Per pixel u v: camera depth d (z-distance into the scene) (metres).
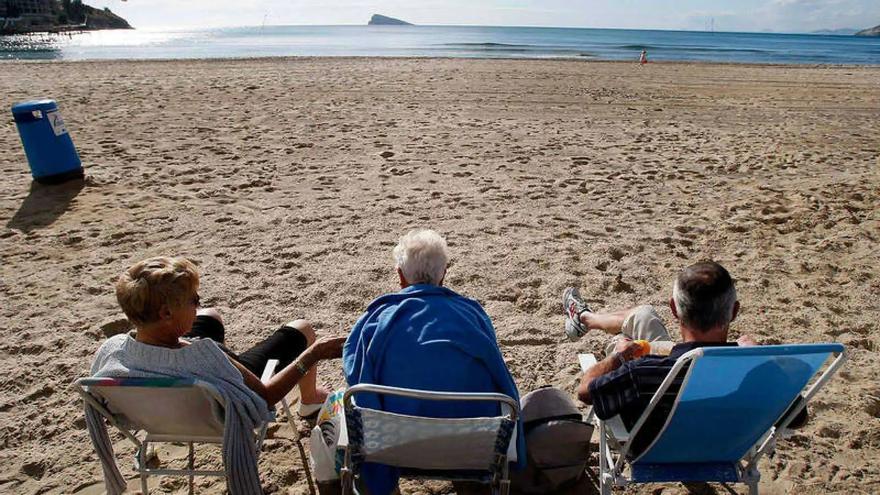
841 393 3.76
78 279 5.21
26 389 3.82
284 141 9.77
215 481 3.12
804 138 10.79
